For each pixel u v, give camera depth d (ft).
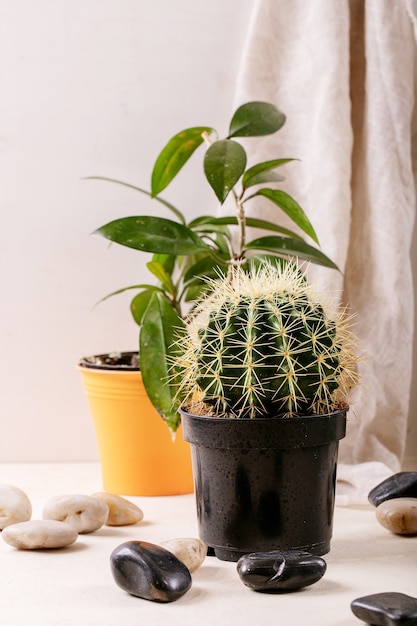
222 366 3.38
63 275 5.35
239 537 3.48
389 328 4.90
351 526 4.05
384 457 4.90
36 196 5.31
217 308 3.49
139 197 5.33
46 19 5.21
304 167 4.98
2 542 3.81
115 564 3.16
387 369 4.91
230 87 5.29
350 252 5.09
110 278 5.36
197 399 3.73
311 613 2.98
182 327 4.33
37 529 3.63
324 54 4.83
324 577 3.35
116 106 5.28
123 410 4.48
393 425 4.97
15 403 5.42
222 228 4.71
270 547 3.47
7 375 5.40
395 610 2.77
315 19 4.86
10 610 3.01
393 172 4.83
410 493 4.08
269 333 3.34
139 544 3.21
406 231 4.87
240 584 3.27
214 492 3.52
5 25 5.22
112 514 4.04
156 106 5.29
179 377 4.23
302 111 4.97
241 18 5.24
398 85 4.84
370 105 4.90
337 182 4.81
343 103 4.83
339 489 4.51
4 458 5.45
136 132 5.30
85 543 3.78
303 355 3.36
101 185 5.31
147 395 4.34
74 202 5.31
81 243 5.34
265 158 5.02
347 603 3.07
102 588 3.23
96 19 5.22
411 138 5.07
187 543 3.40
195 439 3.52
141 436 4.52
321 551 3.58
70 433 5.44
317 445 3.46
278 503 3.45
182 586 3.09
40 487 4.79
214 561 3.55
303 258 4.25
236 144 4.18
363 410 4.93
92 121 5.28
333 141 4.81
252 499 3.45
